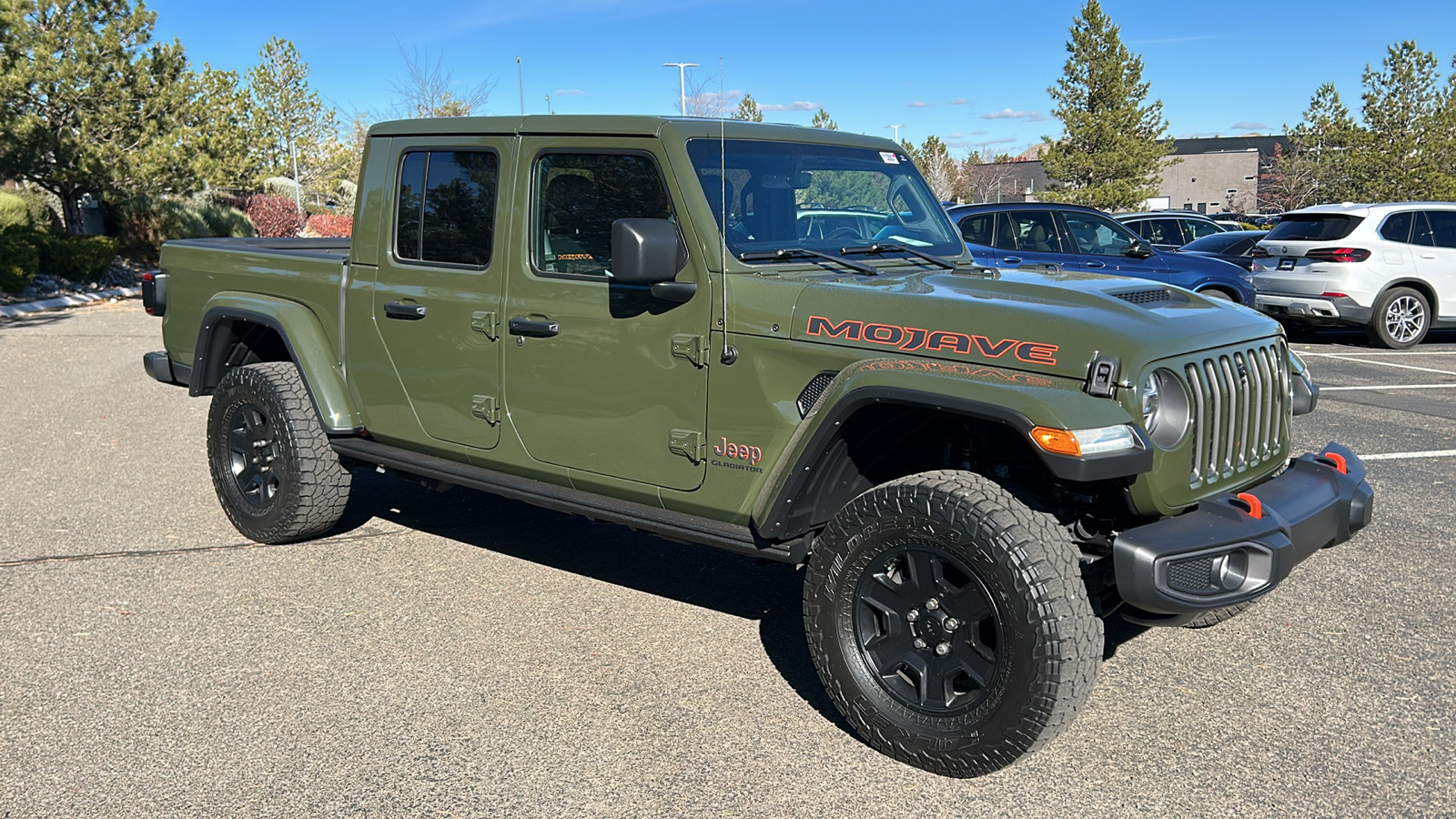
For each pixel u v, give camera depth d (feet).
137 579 16.16
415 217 14.99
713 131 12.73
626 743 11.47
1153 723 11.93
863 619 11.21
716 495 12.36
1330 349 43.68
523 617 14.90
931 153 212.02
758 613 15.17
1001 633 10.16
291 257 16.94
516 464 14.15
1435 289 43.24
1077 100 155.02
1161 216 59.52
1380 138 161.27
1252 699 12.53
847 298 11.52
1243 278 37.76
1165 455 10.57
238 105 88.84
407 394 15.30
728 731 11.76
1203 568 10.26
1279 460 12.54
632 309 12.65
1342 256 42.96
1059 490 11.93
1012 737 10.17
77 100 65.72
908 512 10.58
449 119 14.55
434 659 13.52
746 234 12.45
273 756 11.15
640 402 12.76
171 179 69.21
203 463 23.16
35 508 19.72
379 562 17.04
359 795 10.43
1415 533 18.53
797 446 11.39
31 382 33.01
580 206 13.14
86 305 58.03
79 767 10.91
